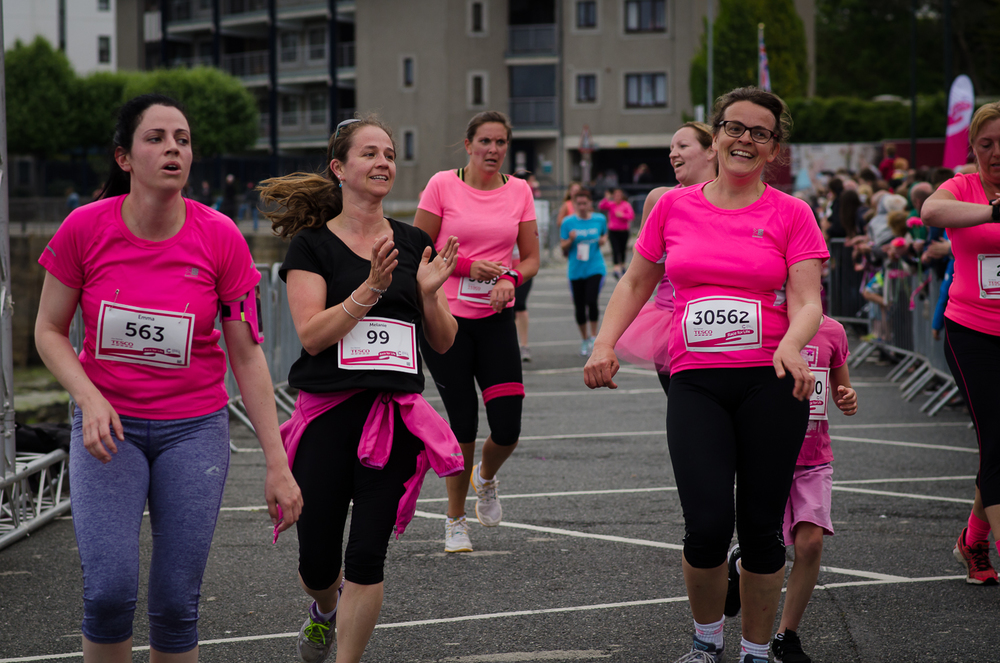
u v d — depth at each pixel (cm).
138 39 9994
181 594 485
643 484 1090
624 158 8100
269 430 516
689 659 576
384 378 557
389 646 654
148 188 481
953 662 618
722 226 566
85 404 472
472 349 848
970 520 766
